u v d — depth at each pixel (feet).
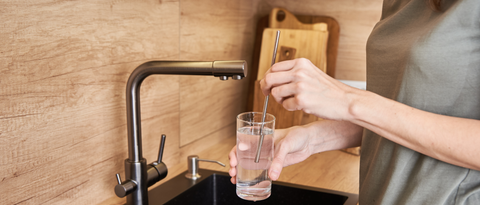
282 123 4.83
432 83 2.06
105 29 2.89
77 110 2.75
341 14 5.03
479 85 1.97
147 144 3.47
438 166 2.03
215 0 4.24
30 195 2.49
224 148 4.53
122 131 3.19
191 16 3.86
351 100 1.99
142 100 3.34
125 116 3.20
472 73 1.98
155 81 3.48
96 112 2.91
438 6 2.07
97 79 2.88
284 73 2.02
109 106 3.03
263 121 2.35
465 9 1.94
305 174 3.84
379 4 4.83
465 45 1.97
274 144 2.68
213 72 2.41
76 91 2.72
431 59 2.02
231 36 4.70
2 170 2.32
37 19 2.40
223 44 4.54
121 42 3.05
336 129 2.80
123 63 3.10
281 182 3.49
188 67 2.48
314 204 3.33
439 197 2.02
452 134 1.82
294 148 2.58
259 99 4.92
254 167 2.44
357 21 4.97
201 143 4.39
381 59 2.42
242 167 2.46
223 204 3.64
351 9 4.97
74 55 2.67
